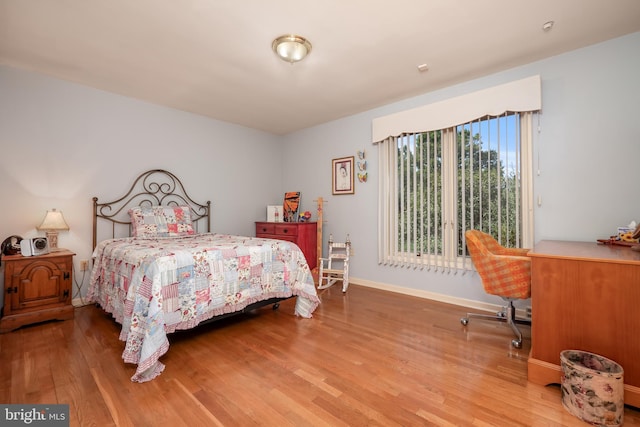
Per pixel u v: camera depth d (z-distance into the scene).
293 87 3.08
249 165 4.57
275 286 2.59
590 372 1.32
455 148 2.99
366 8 1.87
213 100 3.45
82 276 3.02
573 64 2.40
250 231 4.57
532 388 1.58
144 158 3.47
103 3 1.81
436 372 1.74
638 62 2.17
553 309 1.62
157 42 2.25
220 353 1.97
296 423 1.31
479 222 2.84
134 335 1.72
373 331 2.34
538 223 2.56
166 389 1.56
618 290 1.48
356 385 1.60
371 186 3.78
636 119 2.18
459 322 2.53
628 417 1.38
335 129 4.19
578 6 1.86
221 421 1.32
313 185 4.50
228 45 2.29
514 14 1.94
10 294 2.34
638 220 2.18
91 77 2.85
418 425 1.30
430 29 2.10
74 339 2.17
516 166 2.63
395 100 3.45
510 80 2.69
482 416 1.36
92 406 1.42
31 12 1.89
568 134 2.43
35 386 1.57
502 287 2.16
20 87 2.69
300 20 1.98
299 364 1.83
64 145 2.93
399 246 3.49
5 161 2.63
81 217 3.03
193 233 3.45
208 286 2.13
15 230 2.68
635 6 1.87
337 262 4.17
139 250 2.21
